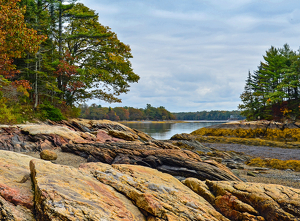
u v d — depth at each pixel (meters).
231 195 5.50
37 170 5.29
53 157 10.30
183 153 10.62
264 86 60.53
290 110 49.53
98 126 24.03
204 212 5.05
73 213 3.96
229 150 23.69
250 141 28.91
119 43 32.47
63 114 24.81
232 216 5.25
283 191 5.29
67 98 29.67
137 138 18.67
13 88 20.00
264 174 11.43
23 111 19.78
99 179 5.81
